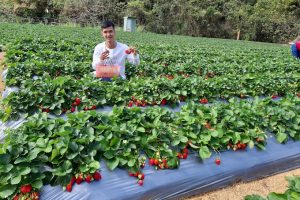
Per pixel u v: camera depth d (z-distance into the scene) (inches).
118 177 151.6
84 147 150.9
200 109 207.8
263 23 1747.0
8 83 272.4
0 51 507.8
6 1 1530.5
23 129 158.6
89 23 1505.9
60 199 137.9
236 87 295.3
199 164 173.3
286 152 200.7
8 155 135.2
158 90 260.4
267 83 312.5
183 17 1690.5
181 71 358.9
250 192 173.2
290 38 1716.3
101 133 165.3
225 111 204.5
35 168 136.5
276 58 530.6
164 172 163.0
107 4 1598.2
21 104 216.5
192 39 1190.3
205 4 1802.4
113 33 248.7
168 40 964.0
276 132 210.4
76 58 372.5
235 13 1765.5
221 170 175.8
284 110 218.1
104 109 240.4
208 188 170.4
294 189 118.3
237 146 187.3
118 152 157.5
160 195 157.0
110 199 143.2
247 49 798.5
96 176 144.9
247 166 183.2
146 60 415.5
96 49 258.2
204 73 364.5
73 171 144.3
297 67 430.9
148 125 179.3
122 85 255.4
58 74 309.0
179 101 262.2
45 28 941.2
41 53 371.6
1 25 892.0
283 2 1819.6
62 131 151.5
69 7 1537.9
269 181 185.9
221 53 570.9
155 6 1694.1
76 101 231.3
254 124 203.2
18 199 131.6
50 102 223.6
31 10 1517.0
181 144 175.0
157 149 167.2
